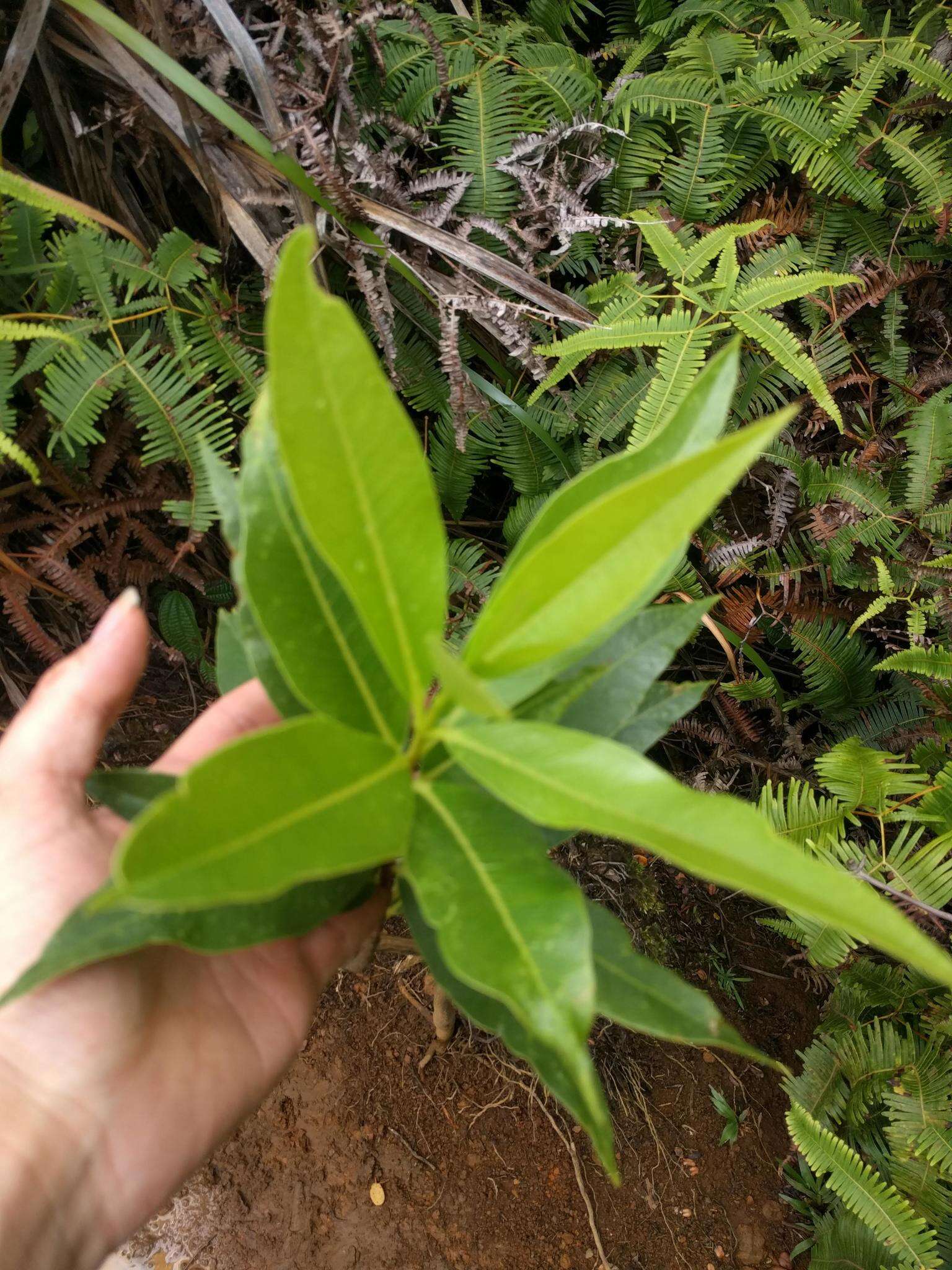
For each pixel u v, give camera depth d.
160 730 0.69
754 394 0.71
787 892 0.17
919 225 0.71
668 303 0.71
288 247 0.18
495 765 0.21
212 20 0.55
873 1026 0.62
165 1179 0.31
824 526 0.72
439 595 0.22
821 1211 0.63
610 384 0.70
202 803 0.17
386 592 0.21
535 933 0.19
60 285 0.53
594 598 0.20
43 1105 0.28
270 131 0.54
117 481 0.63
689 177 0.71
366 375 0.19
